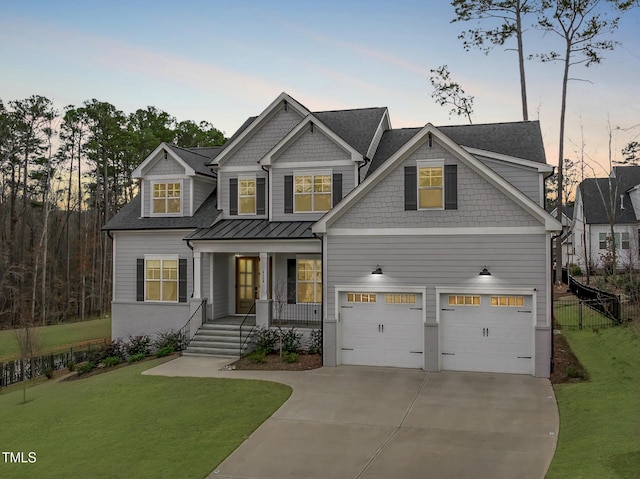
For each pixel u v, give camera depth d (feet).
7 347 91.61
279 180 72.79
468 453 34.81
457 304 56.13
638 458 30.40
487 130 74.59
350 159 69.67
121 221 79.15
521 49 114.32
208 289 73.31
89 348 82.43
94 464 35.50
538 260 53.21
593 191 138.62
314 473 32.65
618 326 63.31
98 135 162.20
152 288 76.54
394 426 40.27
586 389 46.47
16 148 148.05
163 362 63.41
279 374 55.88
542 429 38.63
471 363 55.57
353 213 58.90
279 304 64.75
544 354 52.39
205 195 80.48
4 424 45.65
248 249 68.64
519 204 53.62
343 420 41.83
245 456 35.58
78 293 159.22
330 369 57.47
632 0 101.24
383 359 58.39
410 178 57.21
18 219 156.35
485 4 115.34
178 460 35.42
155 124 171.42
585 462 31.45
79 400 50.85
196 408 45.73
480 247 54.90
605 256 107.65
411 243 57.06
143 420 43.57
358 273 58.65
